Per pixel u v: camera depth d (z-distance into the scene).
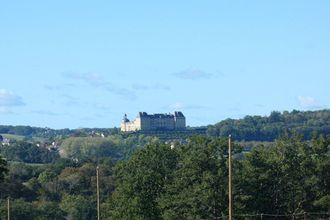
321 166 107.06
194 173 105.38
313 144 110.31
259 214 103.44
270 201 107.12
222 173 103.56
